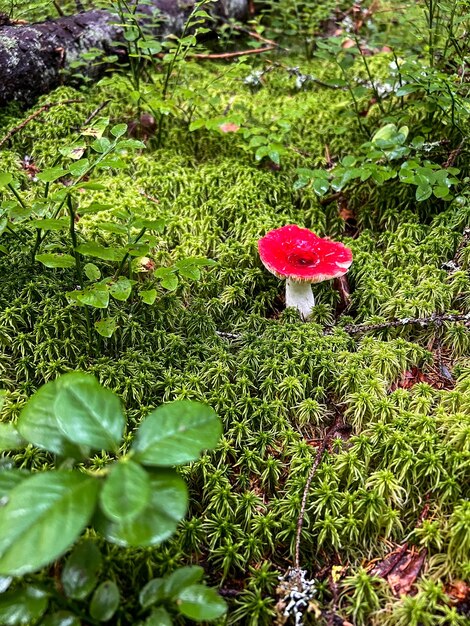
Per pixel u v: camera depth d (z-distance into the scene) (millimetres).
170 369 249
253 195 342
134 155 374
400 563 194
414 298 290
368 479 211
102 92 421
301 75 460
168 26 477
